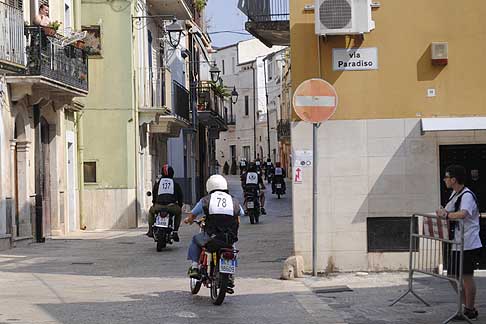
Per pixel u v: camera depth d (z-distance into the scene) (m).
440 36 19.03
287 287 18.19
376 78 19.11
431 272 15.47
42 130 35.47
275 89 120.88
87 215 41.47
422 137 19.03
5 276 21.33
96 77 42.09
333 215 19.16
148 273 21.95
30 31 30.23
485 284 17.78
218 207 16.38
